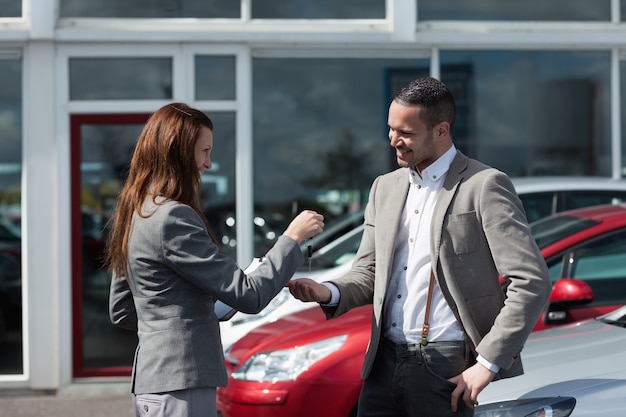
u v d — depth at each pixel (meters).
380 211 4.53
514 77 11.02
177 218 4.03
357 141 10.80
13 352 10.37
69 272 10.34
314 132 10.78
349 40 10.60
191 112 4.22
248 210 10.59
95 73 10.43
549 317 6.55
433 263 4.23
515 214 4.15
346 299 4.54
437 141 4.30
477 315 4.19
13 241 10.36
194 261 3.99
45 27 10.23
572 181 8.83
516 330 4.00
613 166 11.14
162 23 10.52
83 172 10.44
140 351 4.09
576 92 11.09
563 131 11.08
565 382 4.56
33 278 10.30
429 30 10.82
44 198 10.33
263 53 10.70
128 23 10.45
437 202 4.28
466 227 4.20
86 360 10.43
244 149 10.56
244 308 4.02
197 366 4.01
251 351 6.66
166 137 4.13
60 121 10.37
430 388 4.24
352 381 6.24
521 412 4.35
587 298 6.25
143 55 10.47
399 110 4.27
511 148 11.03
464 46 10.91
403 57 10.85
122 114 10.45
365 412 4.51
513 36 10.84
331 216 10.78
